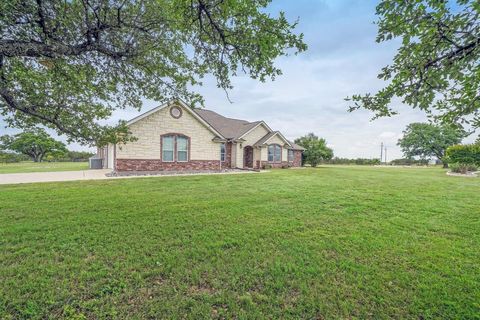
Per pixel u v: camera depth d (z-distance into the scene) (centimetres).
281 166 2566
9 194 801
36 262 340
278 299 269
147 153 1648
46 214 569
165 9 430
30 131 615
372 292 284
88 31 428
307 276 315
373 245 414
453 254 381
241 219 556
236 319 241
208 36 412
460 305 261
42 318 236
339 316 246
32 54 402
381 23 257
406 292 284
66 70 505
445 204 728
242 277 312
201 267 334
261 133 2533
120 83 588
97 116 603
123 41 505
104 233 454
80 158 4544
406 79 269
